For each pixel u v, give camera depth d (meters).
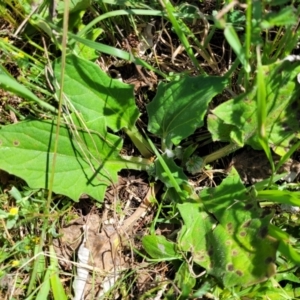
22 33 0.28
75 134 0.26
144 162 0.28
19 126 0.25
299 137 0.25
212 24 0.28
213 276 0.26
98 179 0.27
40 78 0.28
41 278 0.27
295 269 0.26
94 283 0.27
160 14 0.25
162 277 0.27
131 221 0.28
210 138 0.28
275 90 0.24
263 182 0.26
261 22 0.19
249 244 0.24
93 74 0.25
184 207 0.26
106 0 0.26
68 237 0.28
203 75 0.24
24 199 0.27
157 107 0.26
